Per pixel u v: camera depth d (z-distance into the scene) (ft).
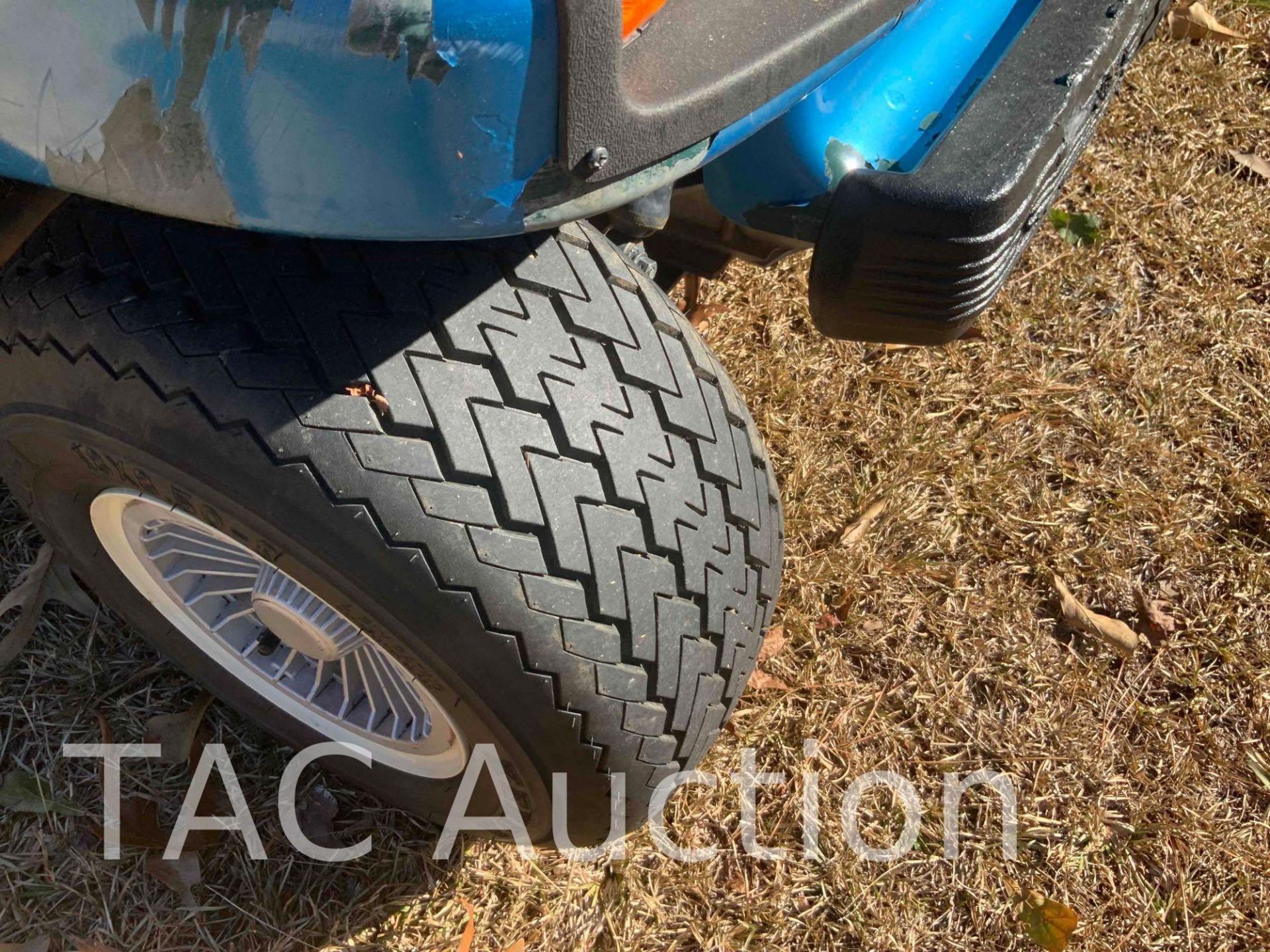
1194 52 12.01
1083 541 8.55
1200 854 7.24
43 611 7.21
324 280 4.21
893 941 6.64
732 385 5.37
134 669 7.08
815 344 9.25
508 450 4.24
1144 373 9.52
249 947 6.24
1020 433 9.09
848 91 5.22
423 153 3.22
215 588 6.11
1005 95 5.41
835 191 5.08
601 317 4.53
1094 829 7.21
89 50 3.21
